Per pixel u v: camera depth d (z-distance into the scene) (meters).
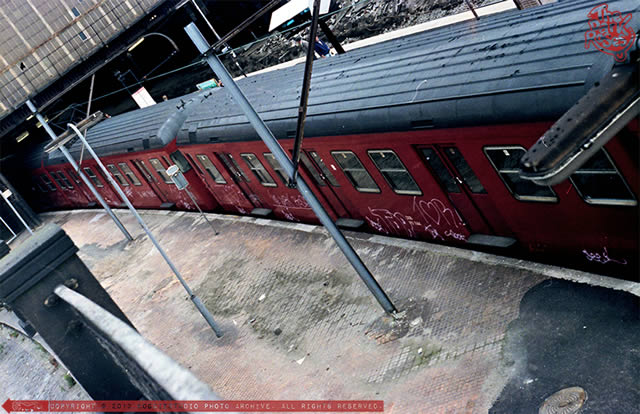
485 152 9.26
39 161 36.56
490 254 11.02
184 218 24.81
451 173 10.45
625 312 8.07
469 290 10.50
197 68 53.62
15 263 3.67
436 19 26.23
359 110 11.46
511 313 9.40
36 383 13.50
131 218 29.22
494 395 8.17
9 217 39.72
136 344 2.46
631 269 8.55
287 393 10.71
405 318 10.85
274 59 39.34
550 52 8.08
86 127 20.88
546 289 9.34
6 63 39.84
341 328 11.82
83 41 40.66
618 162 7.38
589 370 7.65
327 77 13.80
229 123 17.27
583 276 9.10
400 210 12.60
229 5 47.84
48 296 3.79
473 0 25.09
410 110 10.16
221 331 14.26
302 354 11.70
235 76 42.31
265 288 15.25
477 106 8.83
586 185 8.19
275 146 10.48
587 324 8.29
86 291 3.96
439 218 11.65
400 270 12.33
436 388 8.89
